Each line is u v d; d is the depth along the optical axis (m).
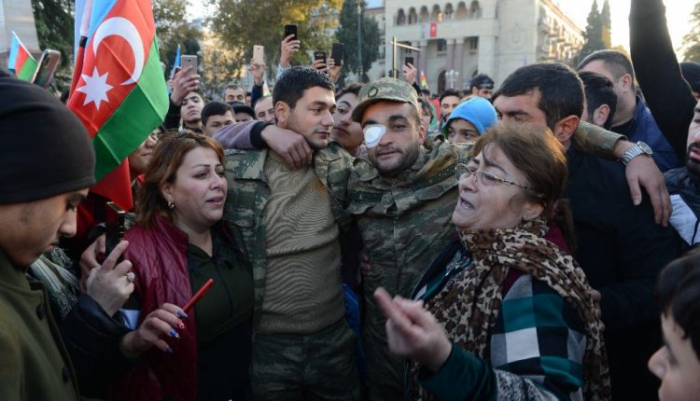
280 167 2.36
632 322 1.76
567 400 1.11
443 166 2.24
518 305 1.25
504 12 51.09
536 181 1.37
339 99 3.64
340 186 2.43
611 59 2.93
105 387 1.83
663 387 0.78
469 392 1.06
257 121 2.45
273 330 2.31
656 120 2.10
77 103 1.80
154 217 1.99
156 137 2.52
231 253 2.17
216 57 28.70
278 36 21.59
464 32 50.72
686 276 0.77
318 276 2.36
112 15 1.87
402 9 53.78
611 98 2.36
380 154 2.21
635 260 1.82
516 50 50.88
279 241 2.28
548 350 1.16
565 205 1.56
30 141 1.04
